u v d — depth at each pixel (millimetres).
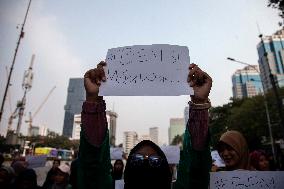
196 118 1733
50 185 6008
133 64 1992
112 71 1985
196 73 1821
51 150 51938
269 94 33844
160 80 1922
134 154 1902
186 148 1778
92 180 1682
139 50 2041
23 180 4918
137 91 1911
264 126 33688
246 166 2855
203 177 1693
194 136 1714
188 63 1966
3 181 4797
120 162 6410
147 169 1818
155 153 1934
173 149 5668
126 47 2035
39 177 7965
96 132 1708
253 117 34594
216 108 47812
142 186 1832
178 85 1897
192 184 1699
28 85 46469
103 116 1750
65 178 5504
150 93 1900
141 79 1947
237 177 2559
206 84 1785
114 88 1924
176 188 1854
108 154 1793
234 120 37438
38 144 77375
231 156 2865
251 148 37625
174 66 1955
